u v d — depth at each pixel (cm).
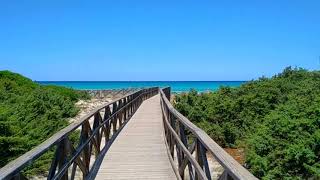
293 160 1020
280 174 1020
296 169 1019
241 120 1653
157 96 3975
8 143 1094
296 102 1339
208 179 465
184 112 1900
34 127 1352
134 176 801
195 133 529
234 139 1576
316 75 2056
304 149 997
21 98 1809
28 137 1181
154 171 841
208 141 462
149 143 1184
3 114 1204
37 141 1205
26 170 1023
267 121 1274
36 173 1084
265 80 2088
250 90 1969
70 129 609
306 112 1177
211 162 1275
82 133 764
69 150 609
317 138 1015
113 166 888
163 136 1321
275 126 1182
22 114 1468
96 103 3084
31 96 1764
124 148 1105
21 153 1116
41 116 1568
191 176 616
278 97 1752
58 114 1689
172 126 945
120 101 1578
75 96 3089
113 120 1347
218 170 1187
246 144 1283
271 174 1023
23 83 2600
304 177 1005
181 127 725
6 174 338
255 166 1086
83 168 750
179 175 748
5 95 1864
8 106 1542
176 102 2045
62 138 543
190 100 2019
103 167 880
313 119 1126
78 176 1038
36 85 2689
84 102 3031
